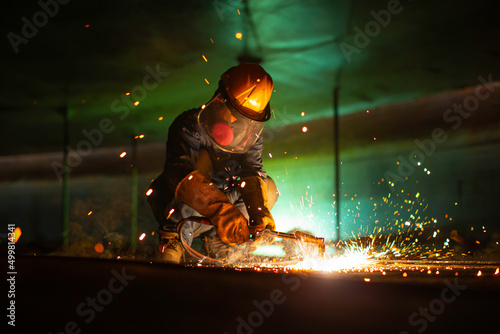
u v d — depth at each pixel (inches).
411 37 275.1
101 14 245.4
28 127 475.2
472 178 434.9
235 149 149.4
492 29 264.5
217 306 71.7
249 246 154.8
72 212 441.7
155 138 518.6
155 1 230.5
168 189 149.7
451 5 236.2
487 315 59.3
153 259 154.7
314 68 324.2
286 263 142.9
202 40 279.0
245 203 158.6
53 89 364.2
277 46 287.3
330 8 237.6
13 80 343.6
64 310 78.0
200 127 153.2
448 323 59.2
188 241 154.3
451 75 340.5
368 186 479.5
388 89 371.2
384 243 242.8
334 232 381.1
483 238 357.7
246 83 140.3
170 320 69.7
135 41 280.1
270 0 228.5
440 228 414.6
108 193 538.6
